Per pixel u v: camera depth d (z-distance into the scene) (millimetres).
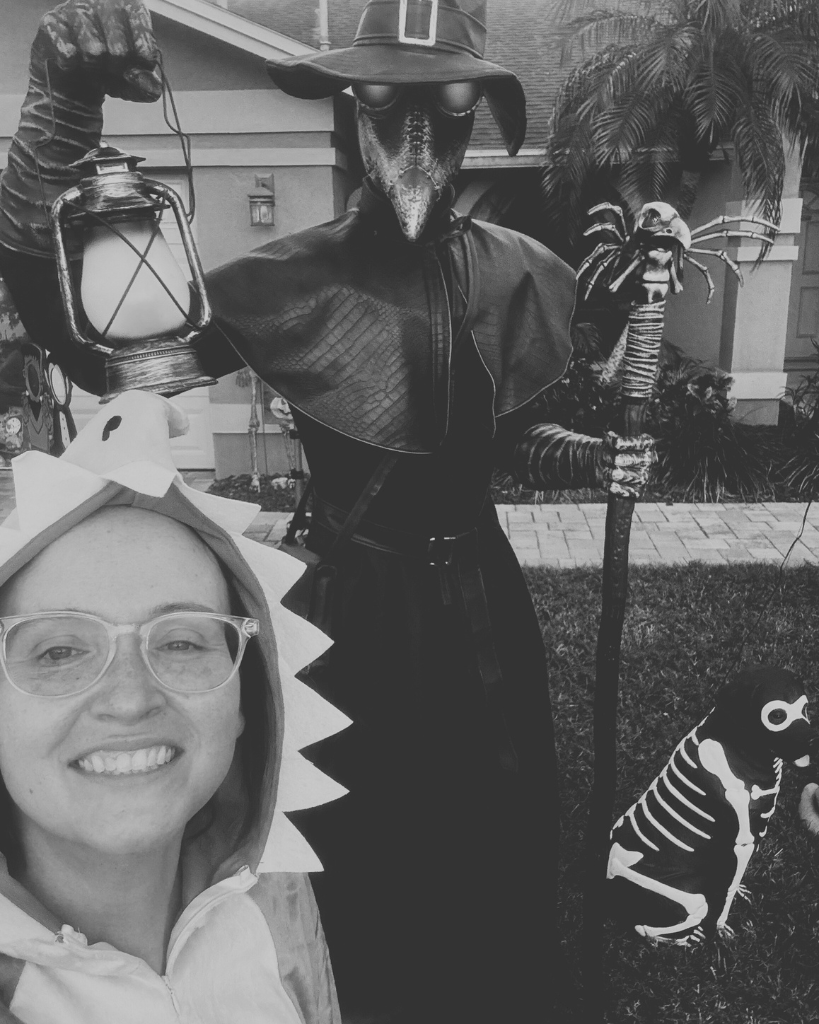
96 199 1372
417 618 1769
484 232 1828
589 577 5766
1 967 827
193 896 1014
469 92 1544
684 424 8102
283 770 1005
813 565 5988
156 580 834
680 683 4176
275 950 1056
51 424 1702
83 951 829
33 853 880
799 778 3381
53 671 808
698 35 7582
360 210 1689
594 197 8641
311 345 1609
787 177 8352
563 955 2502
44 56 1449
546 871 2041
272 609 937
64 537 829
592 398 7789
